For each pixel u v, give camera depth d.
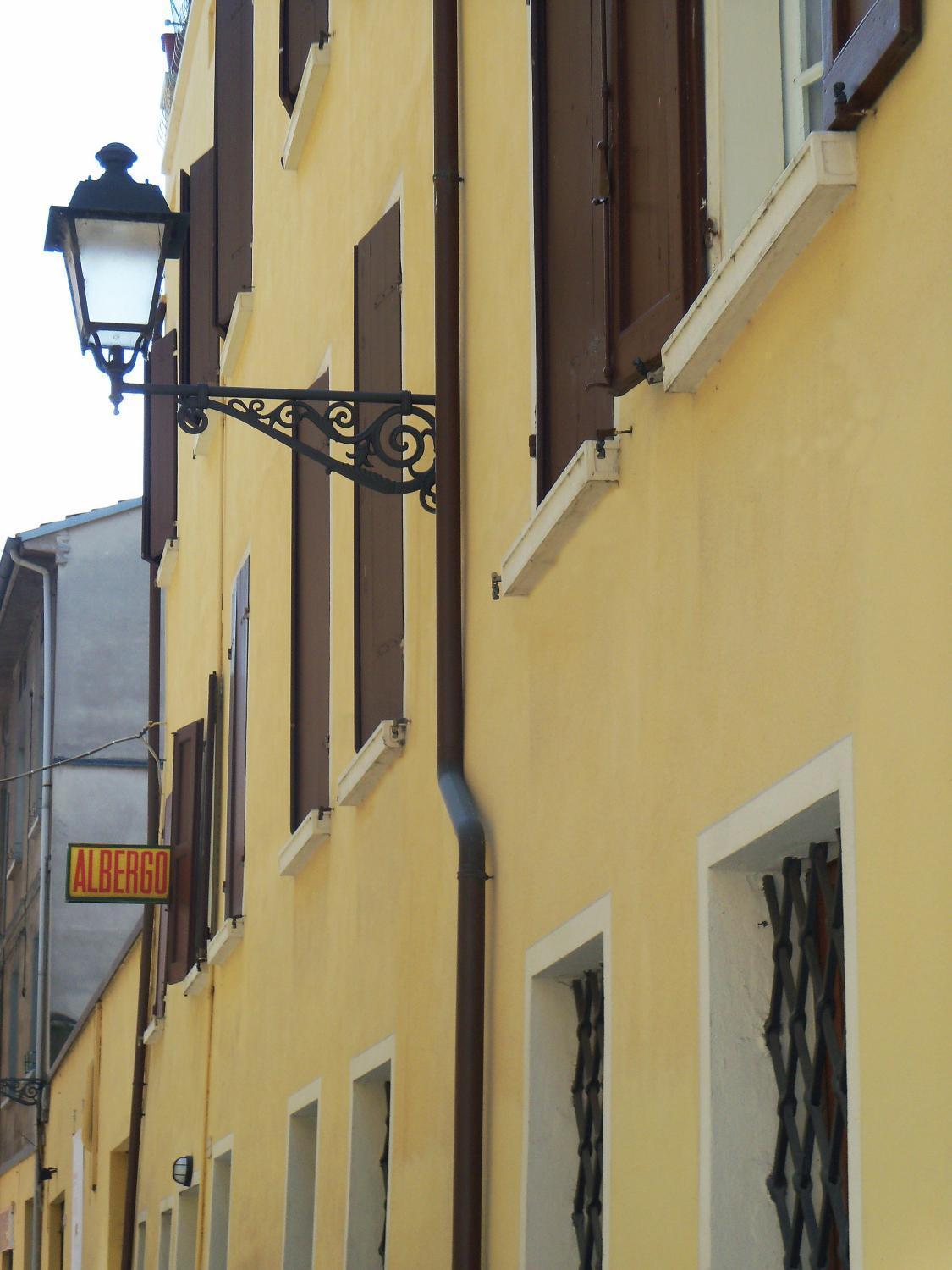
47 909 34.06
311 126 14.50
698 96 6.34
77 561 35.75
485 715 9.32
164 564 22.89
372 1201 11.55
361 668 11.77
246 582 17.17
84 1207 27.11
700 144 6.32
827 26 5.29
